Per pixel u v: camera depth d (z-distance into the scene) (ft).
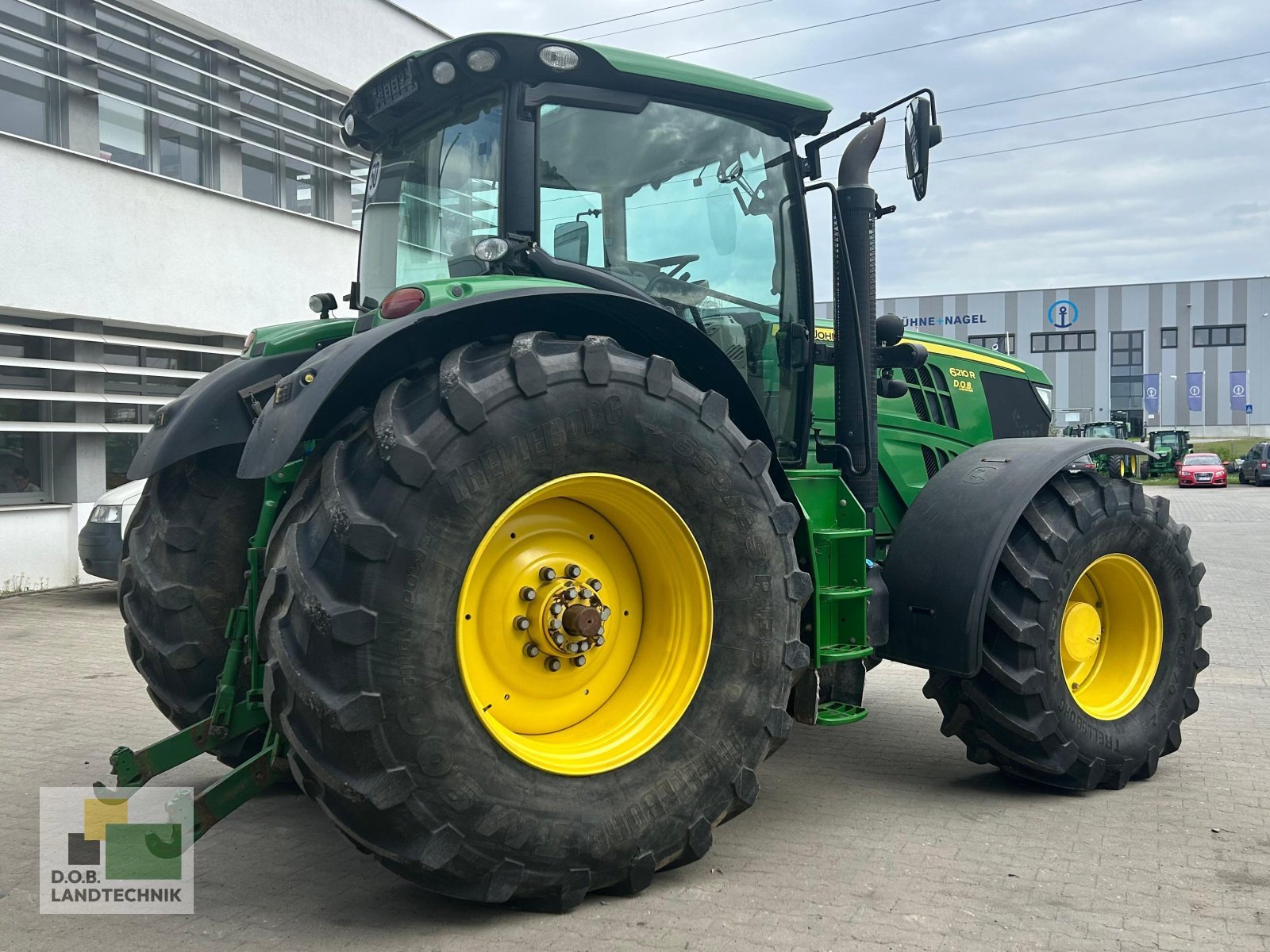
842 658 11.37
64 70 31.22
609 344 9.44
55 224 30.50
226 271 36.14
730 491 10.02
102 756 14.55
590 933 8.79
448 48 10.58
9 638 24.21
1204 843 10.98
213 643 12.10
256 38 36.96
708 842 9.84
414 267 12.20
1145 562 13.39
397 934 8.85
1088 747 12.38
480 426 8.59
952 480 12.87
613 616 10.14
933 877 10.02
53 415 31.83
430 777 8.27
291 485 10.12
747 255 12.32
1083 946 8.55
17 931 9.00
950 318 174.19
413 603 8.21
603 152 11.18
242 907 9.46
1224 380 166.40
